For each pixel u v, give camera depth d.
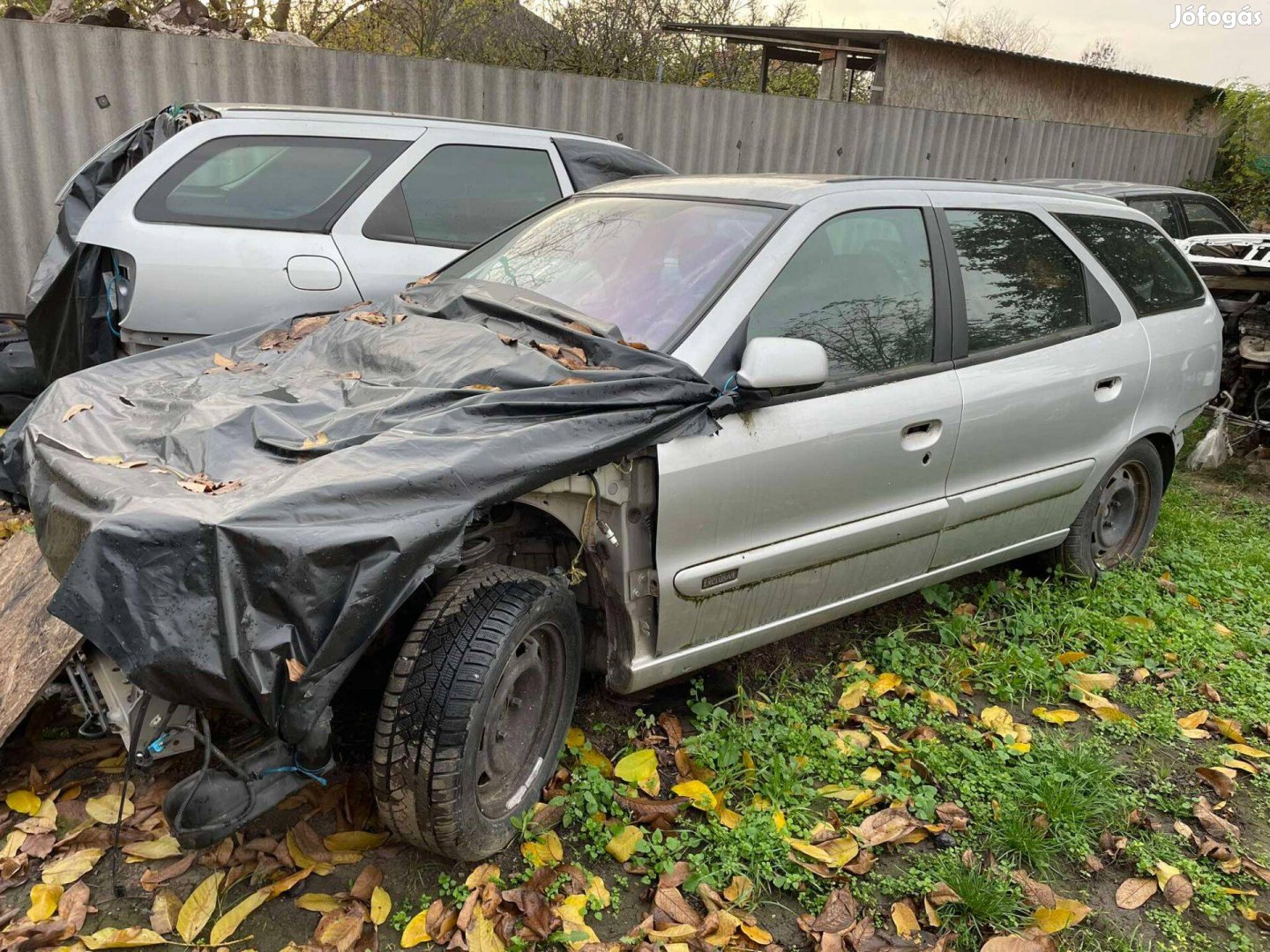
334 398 2.75
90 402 2.94
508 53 14.55
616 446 2.59
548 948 2.38
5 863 2.50
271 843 2.64
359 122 5.24
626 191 3.96
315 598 2.03
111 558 1.98
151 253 4.66
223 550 2.00
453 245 5.35
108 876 2.52
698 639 3.07
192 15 8.88
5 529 4.24
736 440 2.92
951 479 3.68
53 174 7.41
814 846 2.77
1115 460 4.42
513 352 2.85
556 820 2.76
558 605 2.68
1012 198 4.12
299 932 2.39
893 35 12.79
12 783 2.82
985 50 13.49
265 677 1.99
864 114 10.78
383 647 2.75
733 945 2.43
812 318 3.24
